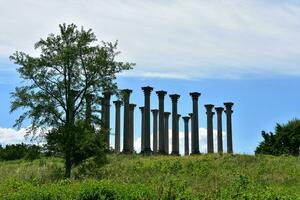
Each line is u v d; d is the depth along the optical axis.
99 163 39.16
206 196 17.05
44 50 39.50
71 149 38.66
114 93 40.97
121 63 40.50
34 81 38.88
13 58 38.78
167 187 17.20
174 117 67.25
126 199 16.11
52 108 38.69
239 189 20.61
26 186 19.97
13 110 38.62
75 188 16.92
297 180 29.75
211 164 39.94
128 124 61.72
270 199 18.09
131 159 47.31
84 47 39.34
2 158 61.78
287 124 68.00
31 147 39.38
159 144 63.84
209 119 70.06
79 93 39.81
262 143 69.69
